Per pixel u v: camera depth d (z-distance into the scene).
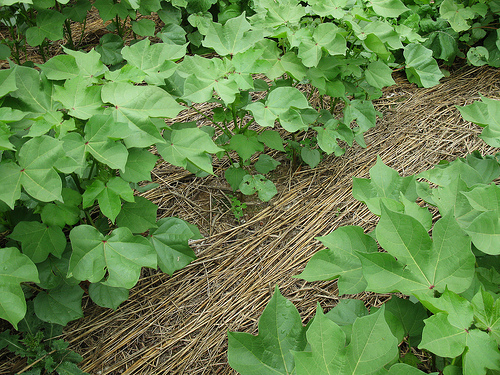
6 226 1.83
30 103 1.63
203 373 1.79
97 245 1.61
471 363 0.92
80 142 1.50
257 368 1.04
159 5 2.99
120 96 1.62
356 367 0.94
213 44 2.09
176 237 1.94
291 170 2.69
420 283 1.08
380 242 1.10
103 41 3.00
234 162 2.69
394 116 3.07
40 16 2.56
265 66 2.00
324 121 2.51
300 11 2.25
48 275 1.73
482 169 1.75
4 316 1.33
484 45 3.44
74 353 1.73
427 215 1.24
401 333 1.22
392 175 1.43
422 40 2.40
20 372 1.63
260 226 2.38
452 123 2.97
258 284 2.10
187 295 2.06
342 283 1.24
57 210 1.64
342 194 2.51
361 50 2.45
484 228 1.10
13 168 1.38
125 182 1.62
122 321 1.95
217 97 2.88
